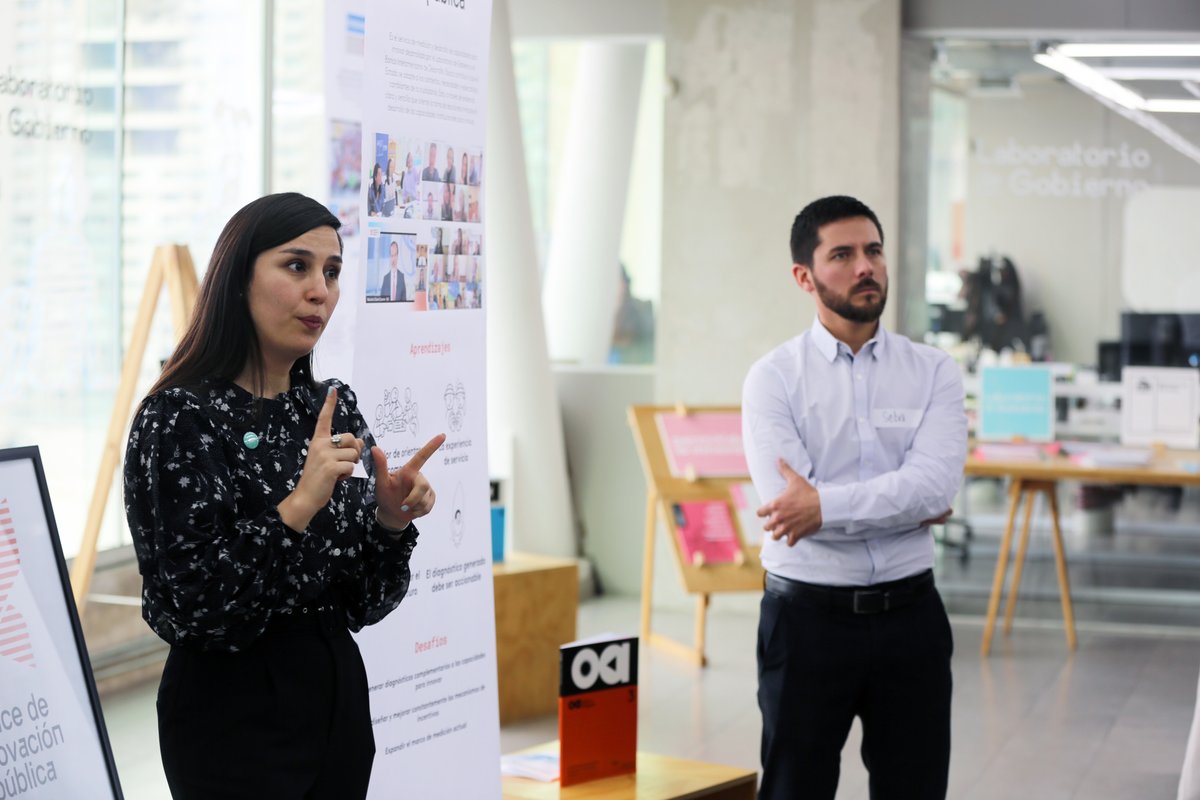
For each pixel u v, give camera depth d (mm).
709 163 7941
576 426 8570
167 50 6379
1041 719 5836
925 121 7922
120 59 6066
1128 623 7742
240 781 2174
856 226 3139
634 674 3682
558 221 8648
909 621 3076
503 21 7738
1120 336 7777
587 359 8594
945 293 7945
